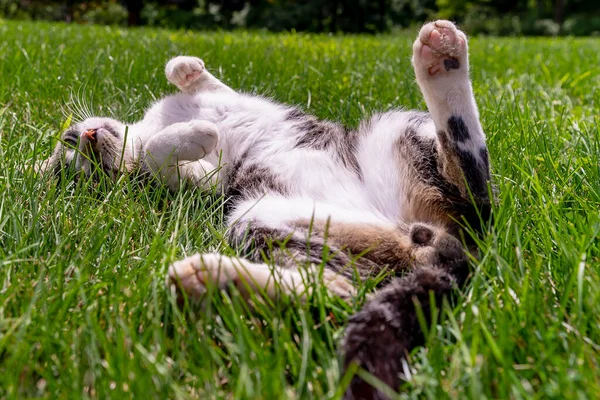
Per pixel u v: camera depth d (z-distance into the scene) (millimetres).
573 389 396
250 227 590
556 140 807
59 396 420
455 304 490
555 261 542
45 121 879
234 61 1307
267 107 731
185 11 5727
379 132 659
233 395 418
